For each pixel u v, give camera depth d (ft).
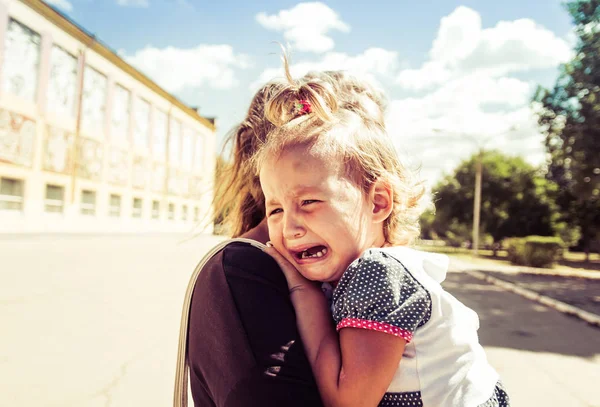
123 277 33.35
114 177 93.71
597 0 50.16
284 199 3.03
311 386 2.44
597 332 22.70
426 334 2.93
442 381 2.89
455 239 209.46
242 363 2.37
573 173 59.67
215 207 4.31
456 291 39.63
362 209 3.18
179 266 42.91
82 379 12.46
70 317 19.49
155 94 108.37
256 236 3.76
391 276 2.86
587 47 52.70
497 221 125.29
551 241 72.13
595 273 64.28
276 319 2.58
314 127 3.10
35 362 13.69
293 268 3.04
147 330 17.83
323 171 3.00
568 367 16.17
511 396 13.15
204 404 2.67
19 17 67.56
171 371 13.24
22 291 25.09
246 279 2.71
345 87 4.19
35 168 71.77
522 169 127.03
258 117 3.95
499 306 31.12
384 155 3.51
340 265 3.05
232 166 4.22
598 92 52.90
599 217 92.58
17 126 68.13
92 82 85.76
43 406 10.70
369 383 2.58
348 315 2.77
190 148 129.70
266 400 2.27
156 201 111.65
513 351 18.35
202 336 2.65
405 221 3.69
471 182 133.28
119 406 10.77
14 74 67.46
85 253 51.85
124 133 97.09
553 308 30.89
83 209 84.33
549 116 56.65
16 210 69.05
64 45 77.56
